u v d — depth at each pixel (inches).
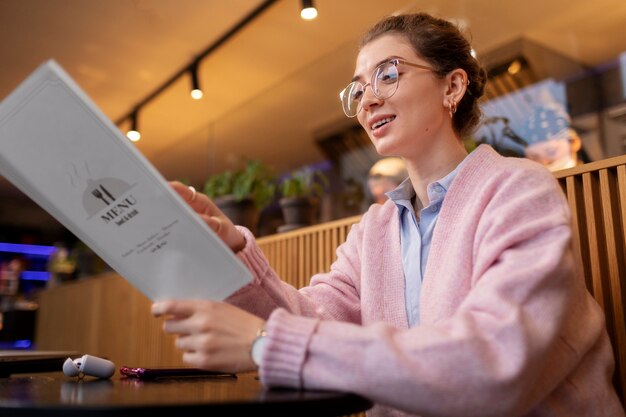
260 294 32.4
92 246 26.0
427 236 35.9
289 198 84.0
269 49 113.4
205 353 24.3
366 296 36.9
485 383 21.5
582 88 121.8
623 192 38.8
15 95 23.1
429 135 35.7
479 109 40.6
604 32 109.7
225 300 31.8
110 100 136.6
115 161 24.0
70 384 29.3
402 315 35.2
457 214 32.9
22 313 179.9
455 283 30.2
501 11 102.0
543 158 114.0
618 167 39.4
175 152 166.9
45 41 109.6
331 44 111.0
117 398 21.7
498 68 113.8
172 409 18.9
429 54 36.0
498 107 116.0
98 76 124.2
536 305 24.1
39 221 250.1
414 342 22.5
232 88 130.0
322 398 21.0
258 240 82.2
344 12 101.0
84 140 23.7
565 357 27.2
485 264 27.3
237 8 100.3
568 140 114.1
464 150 38.3
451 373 21.7
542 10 102.0
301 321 24.0
